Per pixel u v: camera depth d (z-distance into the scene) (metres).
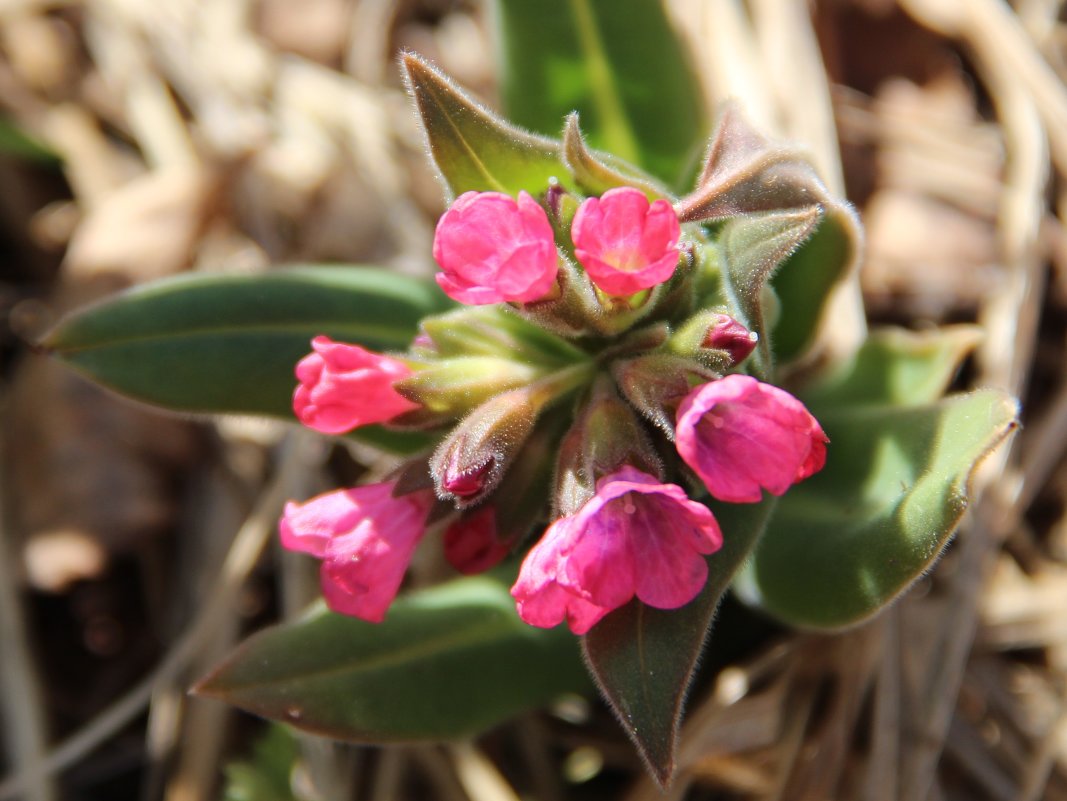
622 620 0.13
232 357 0.16
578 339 0.14
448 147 0.14
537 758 0.18
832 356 0.18
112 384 0.16
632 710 0.13
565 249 0.14
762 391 0.12
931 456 0.14
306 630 0.15
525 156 0.14
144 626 0.19
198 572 0.19
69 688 0.19
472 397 0.14
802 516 0.15
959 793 0.17
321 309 0.16
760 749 0.16
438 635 0.16
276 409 0.16
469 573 0.15
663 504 0.13
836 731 0.16
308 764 0.17
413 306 0.17
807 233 0.13
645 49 0.17
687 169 0.16
